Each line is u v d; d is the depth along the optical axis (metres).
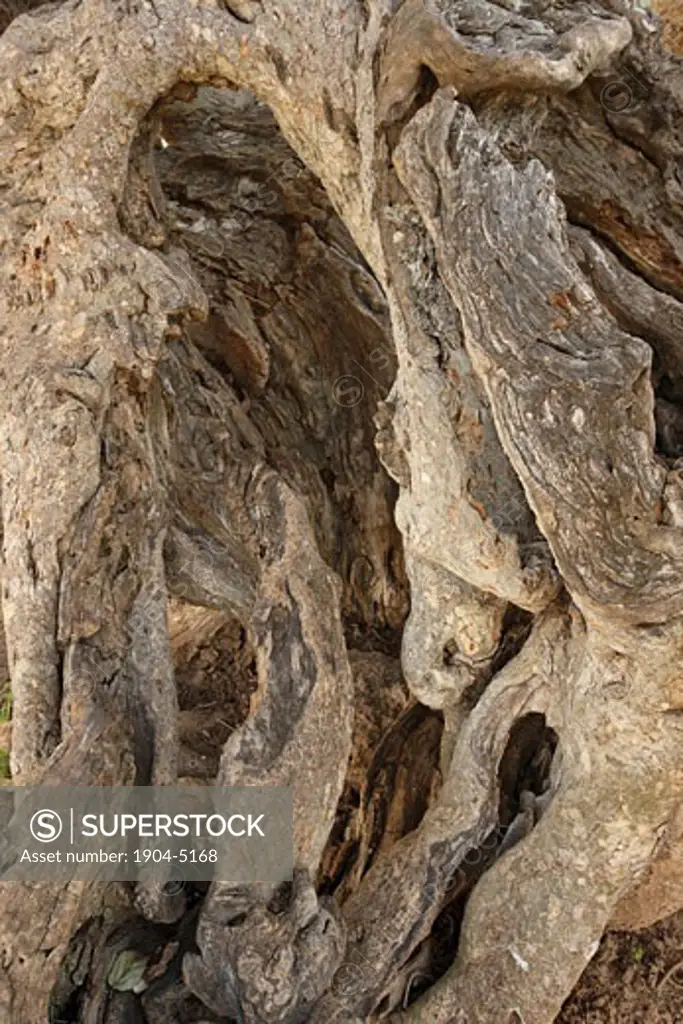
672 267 3.14
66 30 3.19
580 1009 3.65
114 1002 3.26
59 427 3.25
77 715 3.12
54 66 3.19
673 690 2.69
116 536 3.38
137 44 3.14
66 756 3.06
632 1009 3.68
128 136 3.25
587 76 2.85
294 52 3.03
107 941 3.36
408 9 2.78
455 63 2.68
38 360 3.31
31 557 3.29
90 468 3.29
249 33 3.06
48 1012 3.16
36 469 3.27
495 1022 3.12
